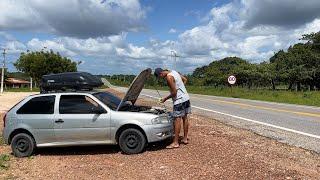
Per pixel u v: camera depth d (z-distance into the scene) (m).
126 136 10.29
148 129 10.17
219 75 97.06
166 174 8.27
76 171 9.02
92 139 10.47
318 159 9.19
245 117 18.36
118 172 8.70
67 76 11.12
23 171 9.26
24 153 10.73
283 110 22.45
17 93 56.41
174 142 10.68
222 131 13.49
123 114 10.34
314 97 36.47
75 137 10.52
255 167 8.40
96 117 10.41
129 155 10.17
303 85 79.00
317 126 14.92
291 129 14.08
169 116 10.80
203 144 10.95
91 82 11.16
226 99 35.75
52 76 11.20
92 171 8.92
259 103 29.41
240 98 38.31
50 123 10.57
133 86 10.70
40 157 10.60
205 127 14.50
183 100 10.62
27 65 77.69
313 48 78.44
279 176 7.77
